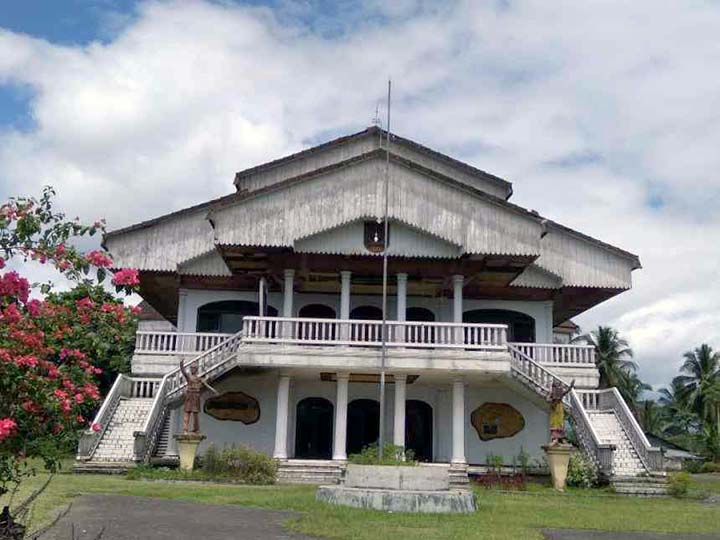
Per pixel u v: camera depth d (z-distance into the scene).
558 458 24.05
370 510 15.52
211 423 29.25
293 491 19.75
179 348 28.97
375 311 31.72
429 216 27.19
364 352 26.03
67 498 16.05
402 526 13.48
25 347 7.19
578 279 31.34
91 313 7.86
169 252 30.52
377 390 30.23
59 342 7.67
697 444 69.25
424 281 29.11
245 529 12.83
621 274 31.50
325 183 27.19
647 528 15.02
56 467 7.65
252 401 29.58
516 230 27.28
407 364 25.92
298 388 30.12
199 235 30.77
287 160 32.94
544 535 13.63
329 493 16.88
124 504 15.60
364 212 27.02
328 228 26.84
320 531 12.66
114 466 23.12
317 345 26.09
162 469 23.41
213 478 22.59
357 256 27.34
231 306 31.64
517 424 30.33
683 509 19.12
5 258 7.50
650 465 24.53
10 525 7.45
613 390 27.89
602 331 72.75
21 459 7.82
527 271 31.45
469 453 30.03
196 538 11.76
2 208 7.45
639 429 25.61
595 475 24.30
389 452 21.88
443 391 30.41
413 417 30.67
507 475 25.48
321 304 31.62
